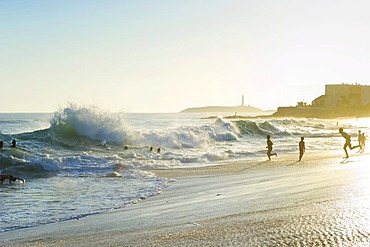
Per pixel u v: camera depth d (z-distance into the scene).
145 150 31.52
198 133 41.66
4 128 64.06
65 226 11.11
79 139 32.25
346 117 150.12
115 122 34.66
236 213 10.99
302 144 26.95
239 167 24.19
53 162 22.81
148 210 12.69
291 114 167.38
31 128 64.88
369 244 7.50
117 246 8.52
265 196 13.47
